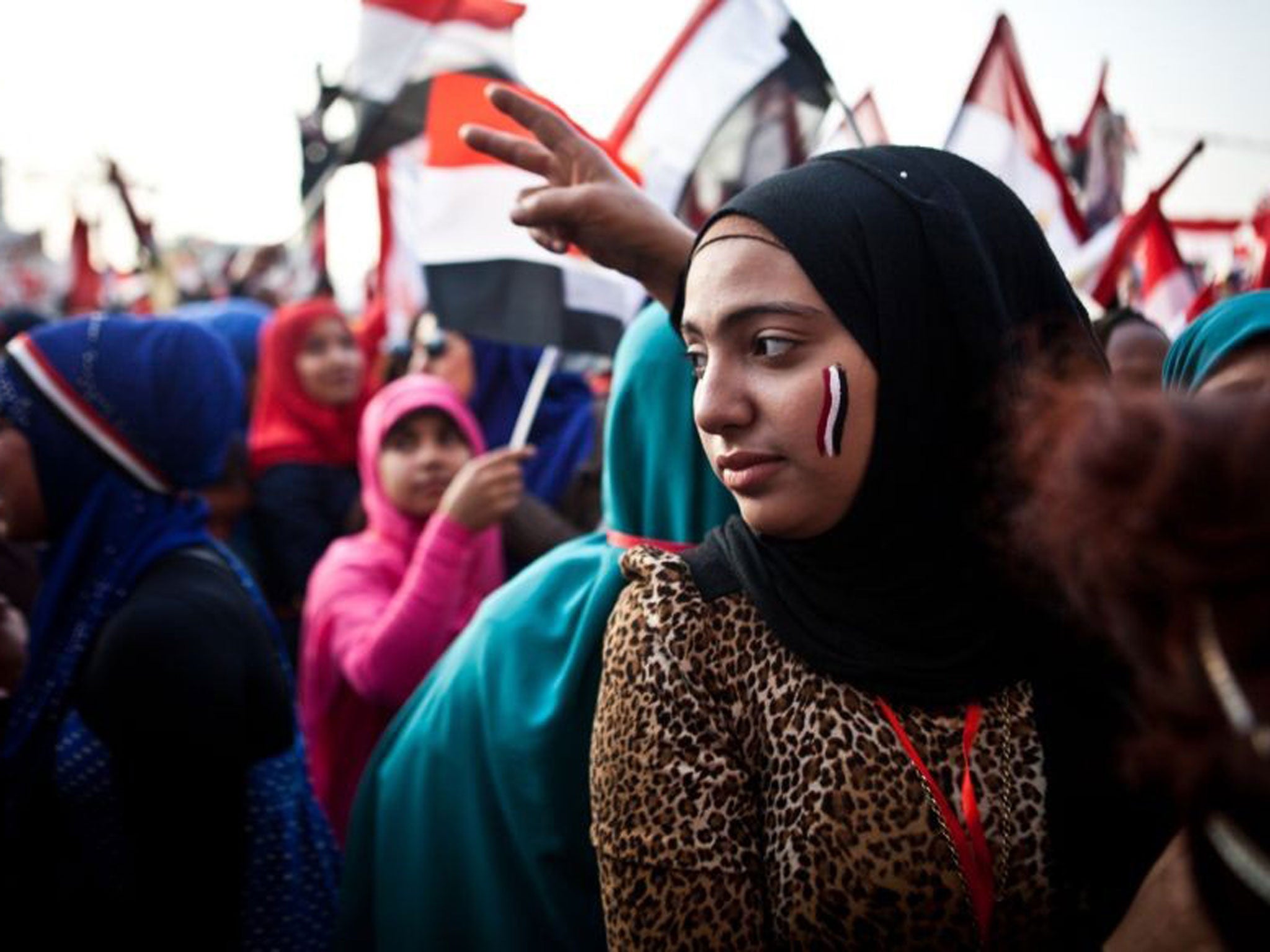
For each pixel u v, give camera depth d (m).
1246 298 1.24
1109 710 1.01
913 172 1.06
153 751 1.49
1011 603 1.03
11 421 1.70
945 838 0.98
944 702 1.02
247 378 3.95
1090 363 1.07
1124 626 0.61
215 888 1.53
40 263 6.55
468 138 1.38
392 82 2.27
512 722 1.41
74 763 1.51
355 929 1.60
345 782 2.40
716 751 1.03
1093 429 0.62
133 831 1.51
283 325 3.51
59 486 1.72
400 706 2.25
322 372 3.48
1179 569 0.57
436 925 1.45
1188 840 0.61
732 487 1.03
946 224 1.02
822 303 0.98
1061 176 2.74
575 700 1.38
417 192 3.41
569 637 1.43
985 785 1.00
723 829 1.01
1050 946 1.01
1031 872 1.00
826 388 0.98
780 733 1.03
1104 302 2.58
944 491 1.04
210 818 1.52
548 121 1.37
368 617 2.40
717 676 1.06
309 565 3.21
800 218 1.00
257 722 1.64
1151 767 0.60
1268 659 0.56
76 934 1.52
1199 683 0.57
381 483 2.66
